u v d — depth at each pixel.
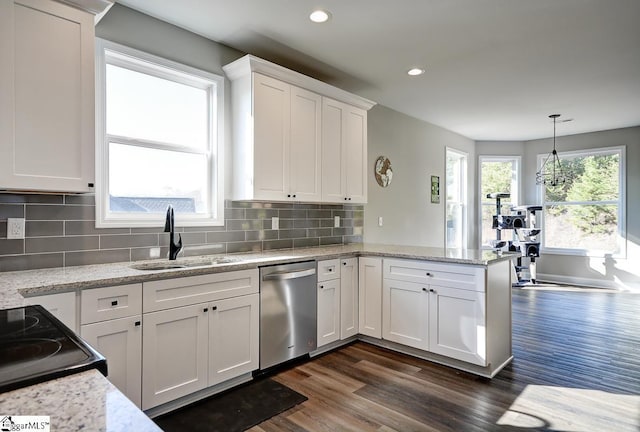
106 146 2.44
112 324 1.88
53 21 1.88
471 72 3.65
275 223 3.43
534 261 6.34
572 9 2.51
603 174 6.18
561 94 4.32
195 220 2.85
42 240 2.16
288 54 3.23
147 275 2.00
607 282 6.05
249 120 2.90
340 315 3.21
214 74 2.97
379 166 4.75
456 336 2.75
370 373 2.71
